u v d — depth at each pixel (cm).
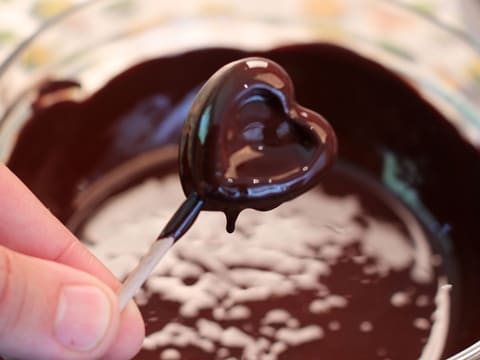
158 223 31
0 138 29
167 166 33
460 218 30
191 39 32
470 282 28
